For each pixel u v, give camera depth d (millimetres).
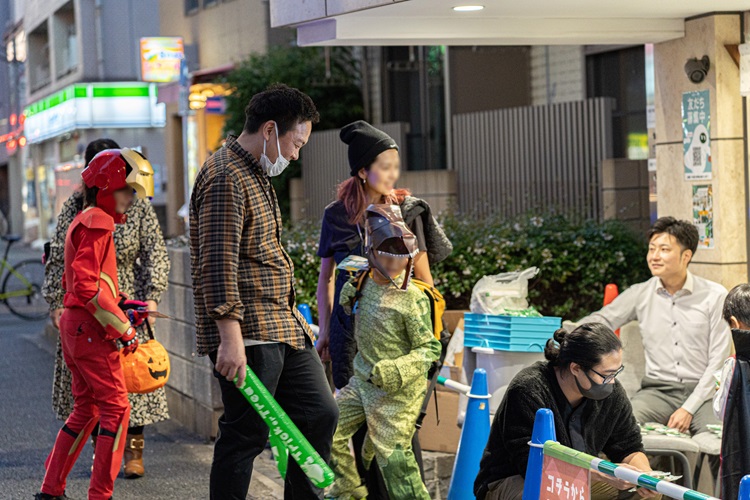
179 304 8977
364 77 19703
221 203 4652
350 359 6027
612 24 7625
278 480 7215
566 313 9906
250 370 4695
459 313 8719
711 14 7496
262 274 4812
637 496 5062
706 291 6836
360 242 6180
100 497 6141
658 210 8258
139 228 7227
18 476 7375
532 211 11055
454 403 7250
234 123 19641
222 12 25281
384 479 5582
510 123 14609
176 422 9133
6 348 14047
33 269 22203
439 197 15602
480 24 7473
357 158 6090
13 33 51469
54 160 41844
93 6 35656
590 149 13336
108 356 6094
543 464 4387
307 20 7633
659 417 6789
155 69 24797
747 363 4676
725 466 4699
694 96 7762
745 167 7625
